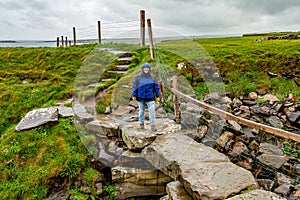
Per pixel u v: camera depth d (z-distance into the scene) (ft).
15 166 23.16
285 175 21.34
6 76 44.47
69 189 21.63
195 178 16.88
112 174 21.85
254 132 26.91
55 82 40.11
